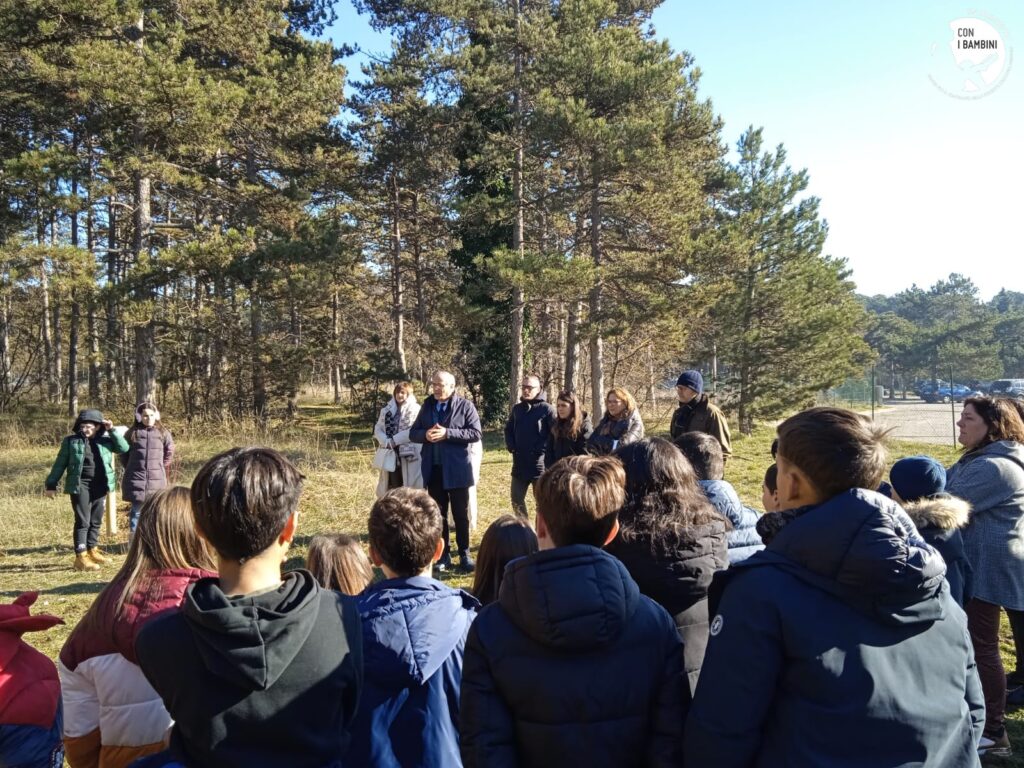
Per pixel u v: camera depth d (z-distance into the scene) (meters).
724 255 17.59
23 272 14.20
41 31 13.10
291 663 1.51
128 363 24.23
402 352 24.19
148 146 14.86
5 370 24.45
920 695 1.49
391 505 2.28
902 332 63.22
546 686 1.67
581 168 17.73
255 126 16.28
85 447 7.15
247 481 1.57
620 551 2.33
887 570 1.43
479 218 18.98
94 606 2.14
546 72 16.44
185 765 1.54
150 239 17.33
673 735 1.73
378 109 22.23
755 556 1.64
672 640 1.81
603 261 19.50
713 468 3.18
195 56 16.88
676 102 17.20
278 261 16.22
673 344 22.84
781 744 1.50
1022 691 3.91
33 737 1.71
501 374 21.33
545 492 1.91
